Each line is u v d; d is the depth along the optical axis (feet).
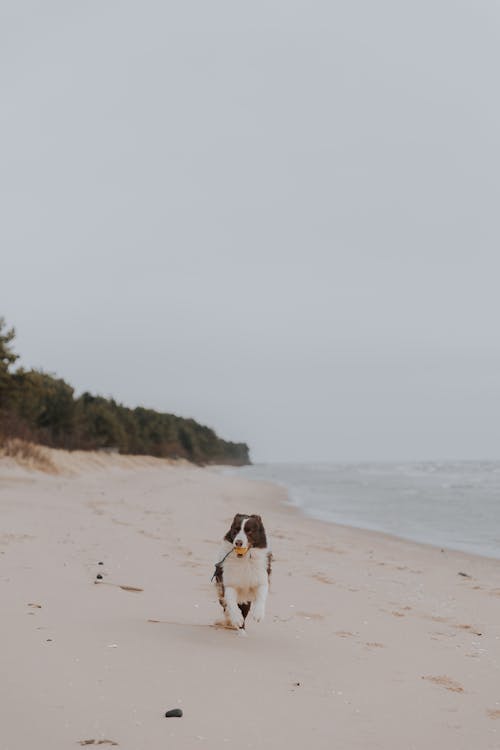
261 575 21.33
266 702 14.42
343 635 21.99
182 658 17.01
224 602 21.72
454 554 48.55
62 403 170.60
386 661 19.08
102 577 27.58
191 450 396.78
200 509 74.28
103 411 213.87
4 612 19.76
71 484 103.45
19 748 10.84
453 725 14.21
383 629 23.35
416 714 14.74
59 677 14.43
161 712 13.04
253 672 16.56
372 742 12.84
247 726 12.87
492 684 17.47
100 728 11.96
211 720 12.94
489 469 341.41
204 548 39.75
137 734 11.86
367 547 49.98
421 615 26.40
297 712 14.03
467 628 24.62
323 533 58.39
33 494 73.26
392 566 40.57
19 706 12.57
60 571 27.84
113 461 196.03
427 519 75.41
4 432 119.75
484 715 14.98
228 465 514.27
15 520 45.29
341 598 28.58
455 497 111.96
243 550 20.65
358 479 206.28
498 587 35.01
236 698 14.40
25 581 24.91
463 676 18.08
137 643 17.95
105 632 18.74
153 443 299.99
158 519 57.41
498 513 82.84
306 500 105.81
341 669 17.84
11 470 105.09
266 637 20.83
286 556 41.55
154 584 27.37
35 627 18.43
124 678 14.84
